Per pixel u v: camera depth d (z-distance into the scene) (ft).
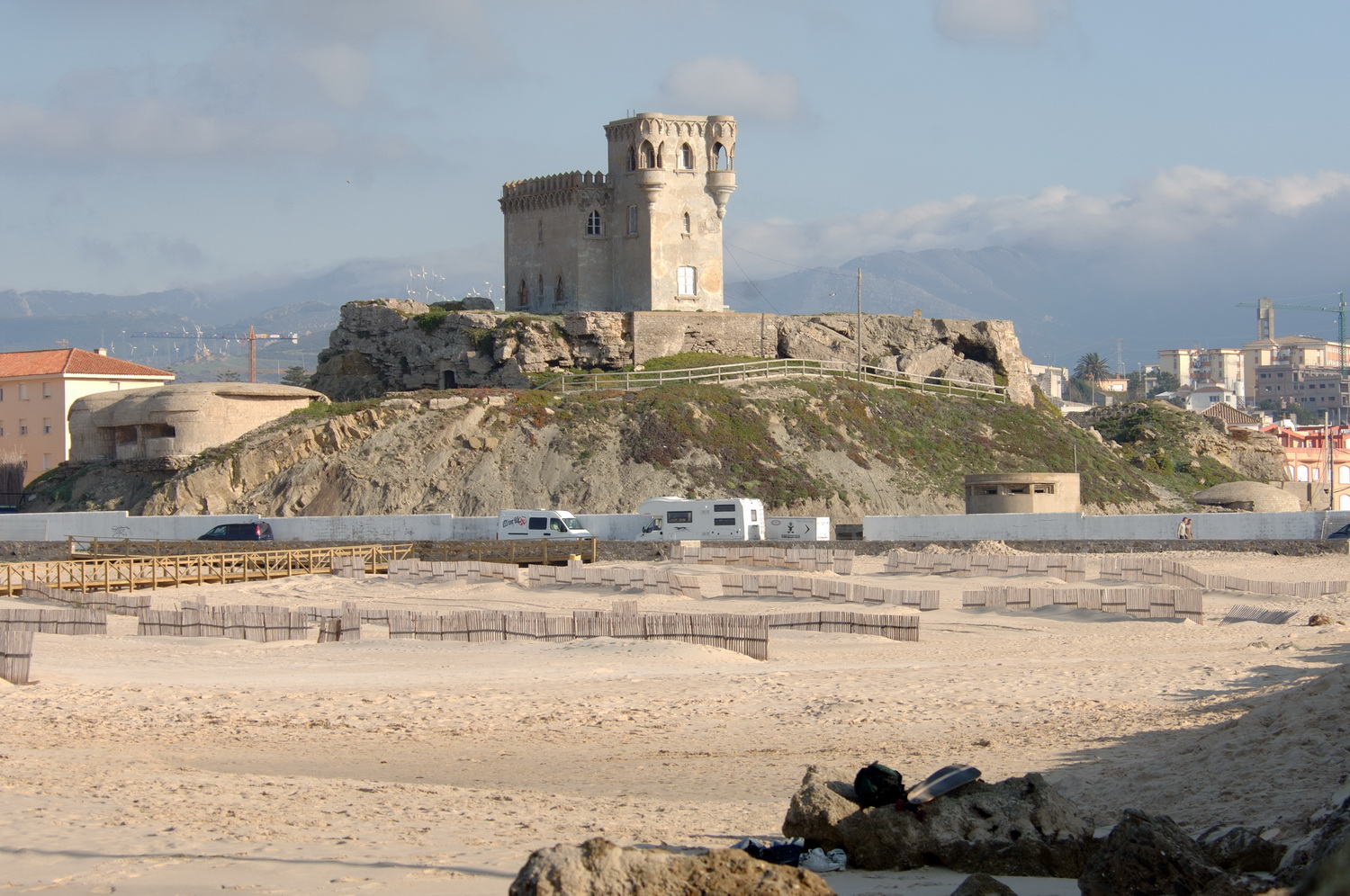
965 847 54.90
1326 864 24.93
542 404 348.38
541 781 81.71
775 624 162.71
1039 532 260.21
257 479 336.49
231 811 68.44
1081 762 79.61
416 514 314.35
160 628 165.89
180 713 109.29
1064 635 156.46
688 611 186.60
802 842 57.31
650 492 318.65
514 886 42.32
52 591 210.18
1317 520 249.75
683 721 104.37
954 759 83.41
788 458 341.62
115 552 280.92
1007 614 174.70
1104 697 106.11
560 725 103.45
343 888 50.83
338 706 112.27
